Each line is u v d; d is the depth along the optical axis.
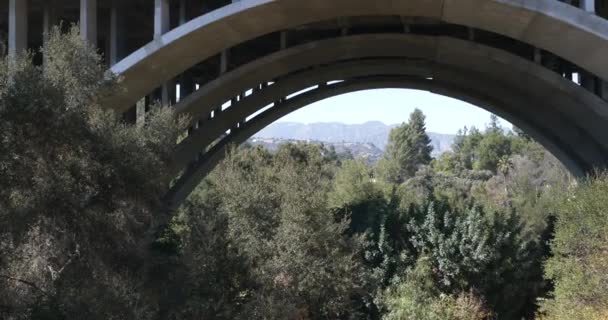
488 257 23.06
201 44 18.77
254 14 17.94
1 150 8.18
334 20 22.36
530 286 23.89
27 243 9.23
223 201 17.20
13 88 8.40
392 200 28.45
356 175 43.75
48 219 8.96
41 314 8.95
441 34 23.59
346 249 20.64
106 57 22.59
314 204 18.75
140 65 18.25
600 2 19.50
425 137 102.00
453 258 23.33
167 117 12.73
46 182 8.77
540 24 16.86
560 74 23.58
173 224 17.50
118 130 10.30
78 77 10.14
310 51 23.62
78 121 9.02
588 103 21.17
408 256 24.44
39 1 19.92
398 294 23.19
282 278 17.59
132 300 9.77
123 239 9.96
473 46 22.55
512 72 24.02
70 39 11.08
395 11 18.72
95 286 9.36
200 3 21.16
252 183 17.89
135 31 23.08
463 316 21.64
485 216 24.44
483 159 94.06
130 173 9.85
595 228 14.89
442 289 23.48
